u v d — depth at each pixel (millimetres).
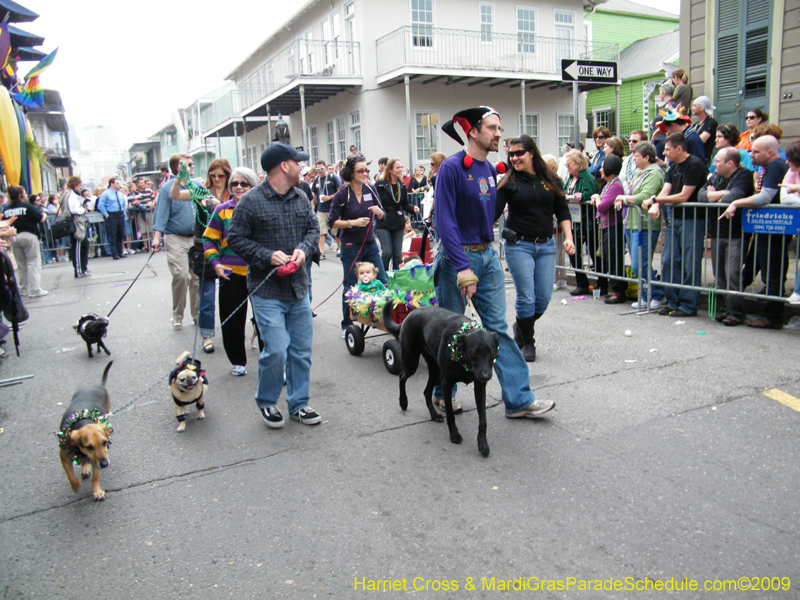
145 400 5121
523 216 5105
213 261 5305
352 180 6488
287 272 4117
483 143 3930
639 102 26422
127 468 3850
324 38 23859
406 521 3098
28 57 15453
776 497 3113
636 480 3361
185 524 3178
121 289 11031
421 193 14609
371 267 6125
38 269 10867
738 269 6102
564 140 24766
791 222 5629
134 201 17969
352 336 6102
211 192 6191
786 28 9531
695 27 10938
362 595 2562
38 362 6477
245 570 2770
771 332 5887
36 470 3889
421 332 4129
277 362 4262
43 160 17219
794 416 4008
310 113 25953
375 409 4664
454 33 21453
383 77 20391
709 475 3363
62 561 2902
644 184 6945
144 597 2613
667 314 6855
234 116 28109
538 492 3303
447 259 4152
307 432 4297
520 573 2648
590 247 7980
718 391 4496
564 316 7094
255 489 3516
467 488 3391
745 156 7355
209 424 4523
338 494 3408
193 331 7438
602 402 4465
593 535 2887
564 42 23719
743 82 10289
